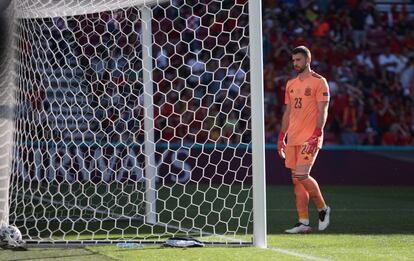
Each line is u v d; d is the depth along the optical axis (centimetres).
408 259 1991
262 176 2180
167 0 3025
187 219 2953
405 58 7056
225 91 5434
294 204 3759
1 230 2169
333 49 6988
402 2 7444
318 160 5438
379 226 2822
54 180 3556
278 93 6525
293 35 6994
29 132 2942
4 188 2372
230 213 3144
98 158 3609
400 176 5484
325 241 2338
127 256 1961
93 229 2612
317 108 2544
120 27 3294
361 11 7212
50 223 2762
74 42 3438
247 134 5269
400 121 6562
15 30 2500
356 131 6431
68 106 3403
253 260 1909
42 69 3181
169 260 1895
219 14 5606
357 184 5447
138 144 3394
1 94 2436
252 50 2200
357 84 6794
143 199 3238
